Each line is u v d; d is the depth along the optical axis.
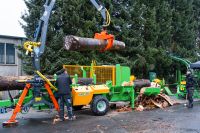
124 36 19.67
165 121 11.49
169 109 14.85
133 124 10.95
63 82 11.78
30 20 18.64
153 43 21.20
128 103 16.16
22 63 19.33
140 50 19.97
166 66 22.80
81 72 14.35
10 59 21.11
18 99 11.46
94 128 10.32
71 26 18.28
